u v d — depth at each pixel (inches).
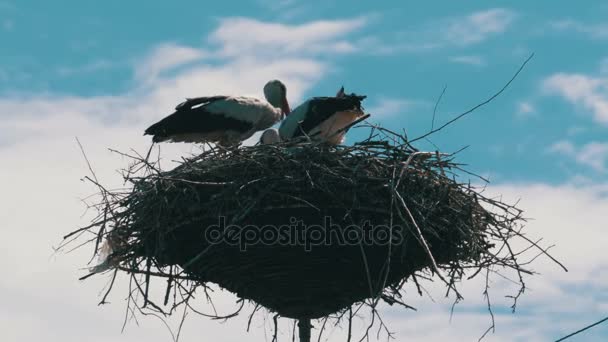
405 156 480.1
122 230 483.5
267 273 470.3
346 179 460.4
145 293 479.5
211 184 460.4
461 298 485.1
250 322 508.1
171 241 482.0
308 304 477.1
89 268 490.9
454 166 491.8
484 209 495.5
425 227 462.0
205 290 502.6
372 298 438.6
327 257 466.3
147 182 486.3
